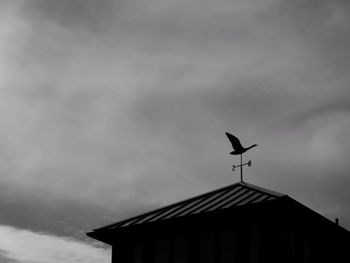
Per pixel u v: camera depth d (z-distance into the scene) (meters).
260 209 20.11
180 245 21.38
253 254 19.91
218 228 20.88
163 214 22.36
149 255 21.84
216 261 20.42
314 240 22.17
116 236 22.81
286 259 20.00
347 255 24.20
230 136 23.80
